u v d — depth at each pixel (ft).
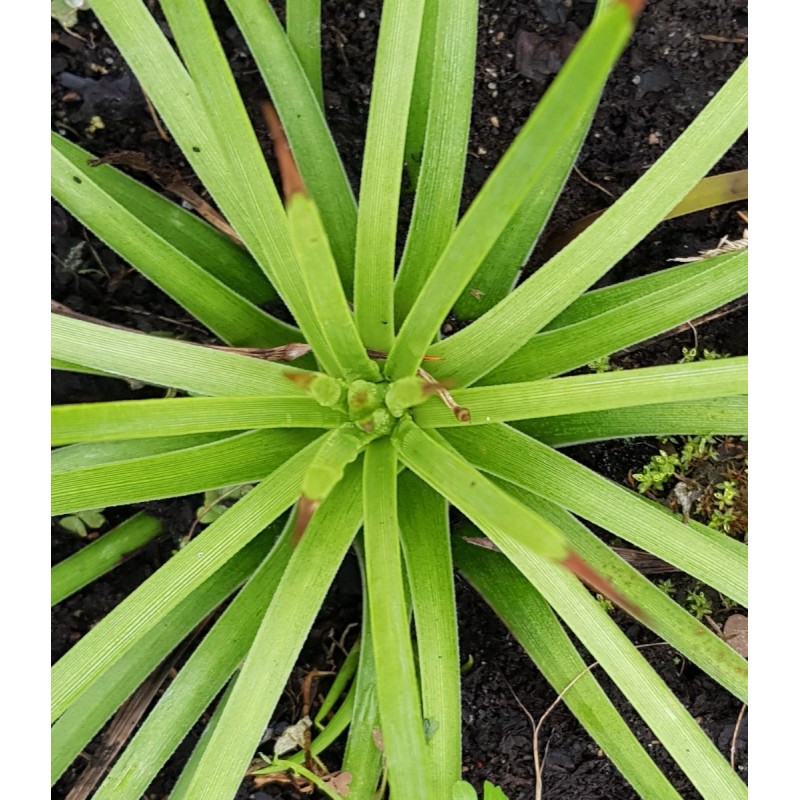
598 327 1.64
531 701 2.02
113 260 2.05
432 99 1.67
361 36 2.09
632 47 2.09
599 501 1.57
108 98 2.03
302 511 1.18
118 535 1.93
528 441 1.60
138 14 1.60
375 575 1.42
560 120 1.15
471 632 2.05
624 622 2.03
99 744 1.95
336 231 1.76
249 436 1.62
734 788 1.49
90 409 1.32
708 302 1.60
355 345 1.45
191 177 2.07
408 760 1.40
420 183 1.69
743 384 1.34
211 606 1.81
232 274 1.91
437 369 1.55
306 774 1.82
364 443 1.48
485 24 2.09
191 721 1.66
